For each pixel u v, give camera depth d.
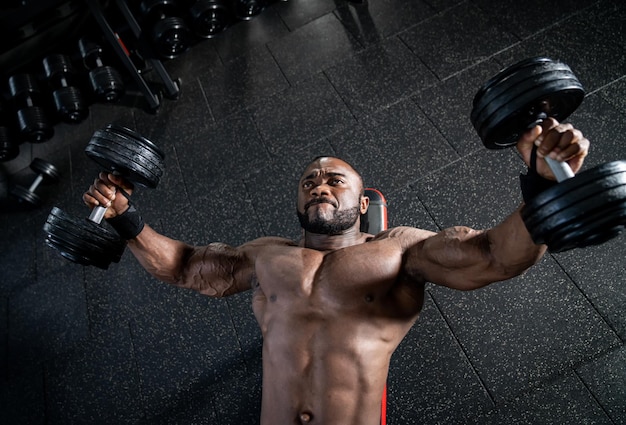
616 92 2.42
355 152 2.63
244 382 2.15
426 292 2.13
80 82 3.28
